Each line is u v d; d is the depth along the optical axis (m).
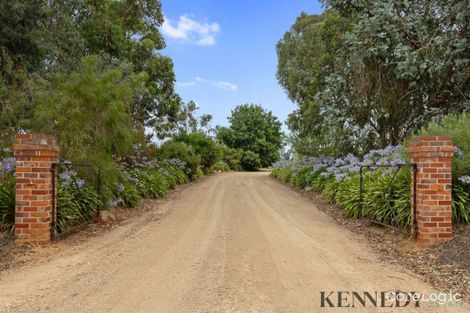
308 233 6.53
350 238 6.21
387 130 11.17
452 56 8.93
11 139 8.02
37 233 5.61
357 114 11.39
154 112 19.19
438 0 9.23
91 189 7.53
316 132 15.28
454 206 5.71
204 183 17.89
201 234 6.43
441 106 10.12
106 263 4.81
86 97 7.91
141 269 4.55
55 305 3.49
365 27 9.80
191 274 4.34
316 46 20.36
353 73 10.64
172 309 3.40
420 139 5.47
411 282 4.12
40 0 9.61
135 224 7.42
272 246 5.60
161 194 11.78
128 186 9.62
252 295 3.72
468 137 6.29
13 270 4.57
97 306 3.46
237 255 5.12
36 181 5.62
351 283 4.09
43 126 7.64
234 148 41.75
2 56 9.28
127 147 8.72
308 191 12.88
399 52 9.09
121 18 17.59
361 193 7.52
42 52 10.23
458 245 5.04
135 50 17.86
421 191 5.44
